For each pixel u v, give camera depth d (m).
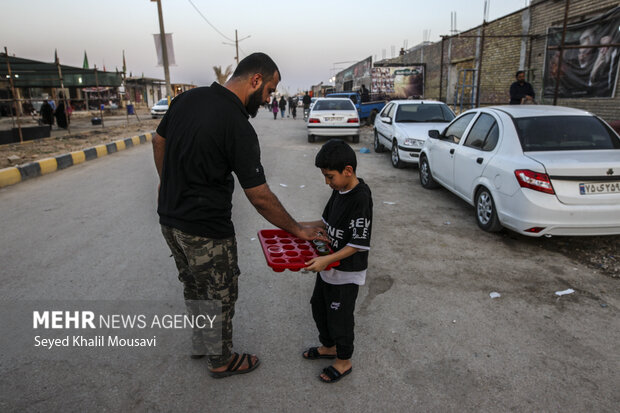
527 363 2.53
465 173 5.32
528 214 4.02
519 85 9.46
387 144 9.77
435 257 4.14
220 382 2.37
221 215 2.05
